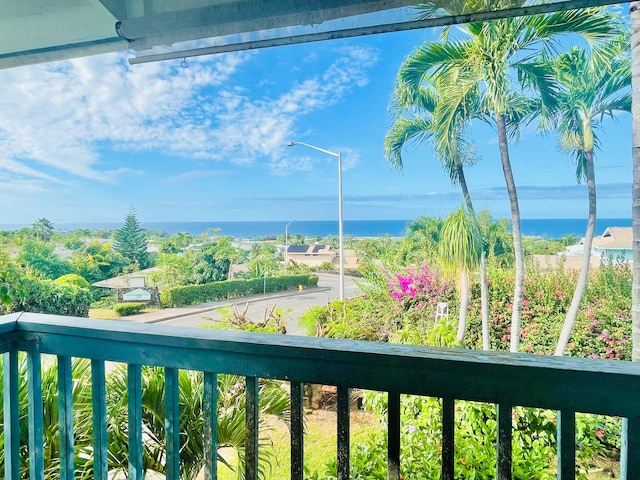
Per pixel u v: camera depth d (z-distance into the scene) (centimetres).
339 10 98
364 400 247
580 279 500
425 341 319
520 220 521
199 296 1080
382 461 170
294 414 78
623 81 443
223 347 81
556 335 527
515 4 91
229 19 103
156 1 108
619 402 61
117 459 173
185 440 179
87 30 117
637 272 338
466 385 68
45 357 179
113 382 178
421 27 96
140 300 1027
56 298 777
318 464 222
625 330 491
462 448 165
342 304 586
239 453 194
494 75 459
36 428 98
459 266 539
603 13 403
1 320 95
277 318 511
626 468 62
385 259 638
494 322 558
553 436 167
